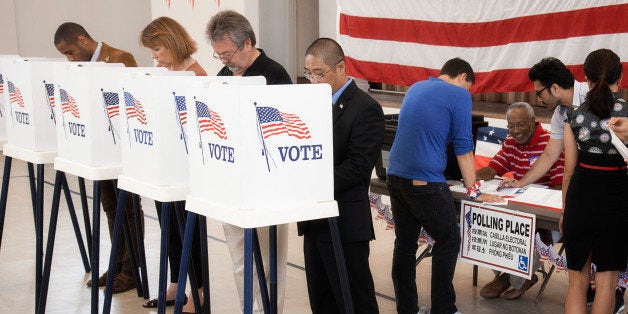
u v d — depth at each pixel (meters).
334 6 8.16
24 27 10.13
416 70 6.36
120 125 2.79
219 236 5.04
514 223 3.09
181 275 2.48
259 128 2.14
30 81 3.22
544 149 3.60
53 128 3.31
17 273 4.26
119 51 4.07
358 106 2.60
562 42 5.18
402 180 3.09
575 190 2.72
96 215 2.96
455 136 3.08
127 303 3.74
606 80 2.62
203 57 8.95
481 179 3.74
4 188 3.53
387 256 4.59
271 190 2.20
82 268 4.34
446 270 3.12
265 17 8.04
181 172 2.58
